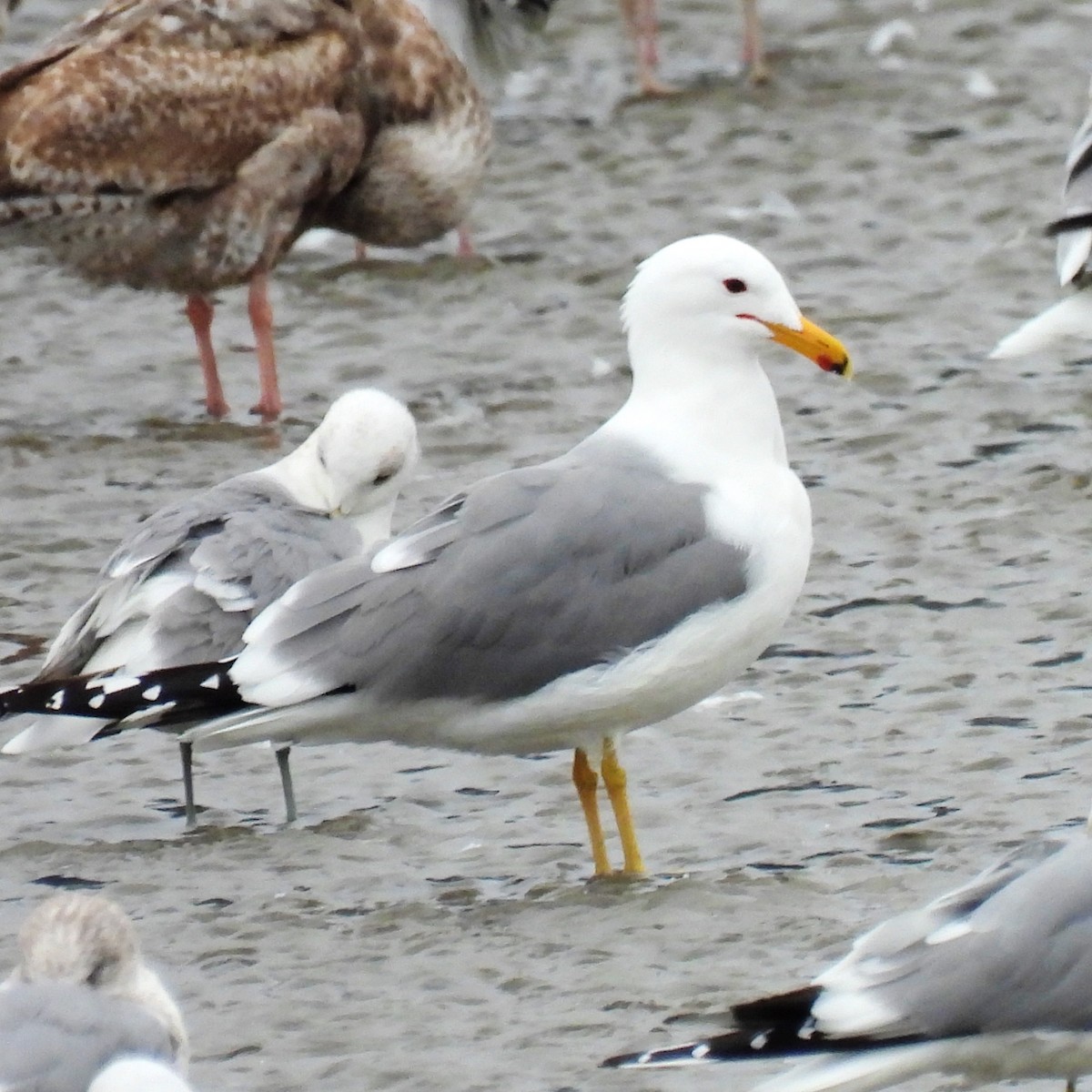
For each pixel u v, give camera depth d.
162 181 19.39
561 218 23.83
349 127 20.23
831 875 12.04
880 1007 9.15
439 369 20.41
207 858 12.60
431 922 11.71
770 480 12.59
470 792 13.46
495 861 12.49
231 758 14.03
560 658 12.19
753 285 12.60
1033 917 9.24
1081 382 19.31
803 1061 9.38
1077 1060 9.32
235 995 11.12
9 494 17.94
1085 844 9.46
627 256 22.77
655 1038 10.51
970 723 13.86
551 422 19.06
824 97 26.39
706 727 14.01
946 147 24.78
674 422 12.65
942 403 18.98
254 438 19.14
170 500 17.78
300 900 12.06
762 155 24.98
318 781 13.70
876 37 27.88
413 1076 10.31
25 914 12.06
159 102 19.34
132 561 13.12
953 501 17.09
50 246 19.78
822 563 16.19
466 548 12.24
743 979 10.96
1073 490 17.17
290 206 19.91
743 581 12.37
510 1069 10.34
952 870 11.98
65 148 19.23
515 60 24.73
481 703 12.26
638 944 11.36
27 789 13.64
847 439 18.39
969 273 21.75
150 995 9.51
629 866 12.21
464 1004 10.90
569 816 13.08
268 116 19.67
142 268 19.77
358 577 12.28
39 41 27.73
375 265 22.84
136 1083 7.77
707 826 12.79
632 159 25.12
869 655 14.85
